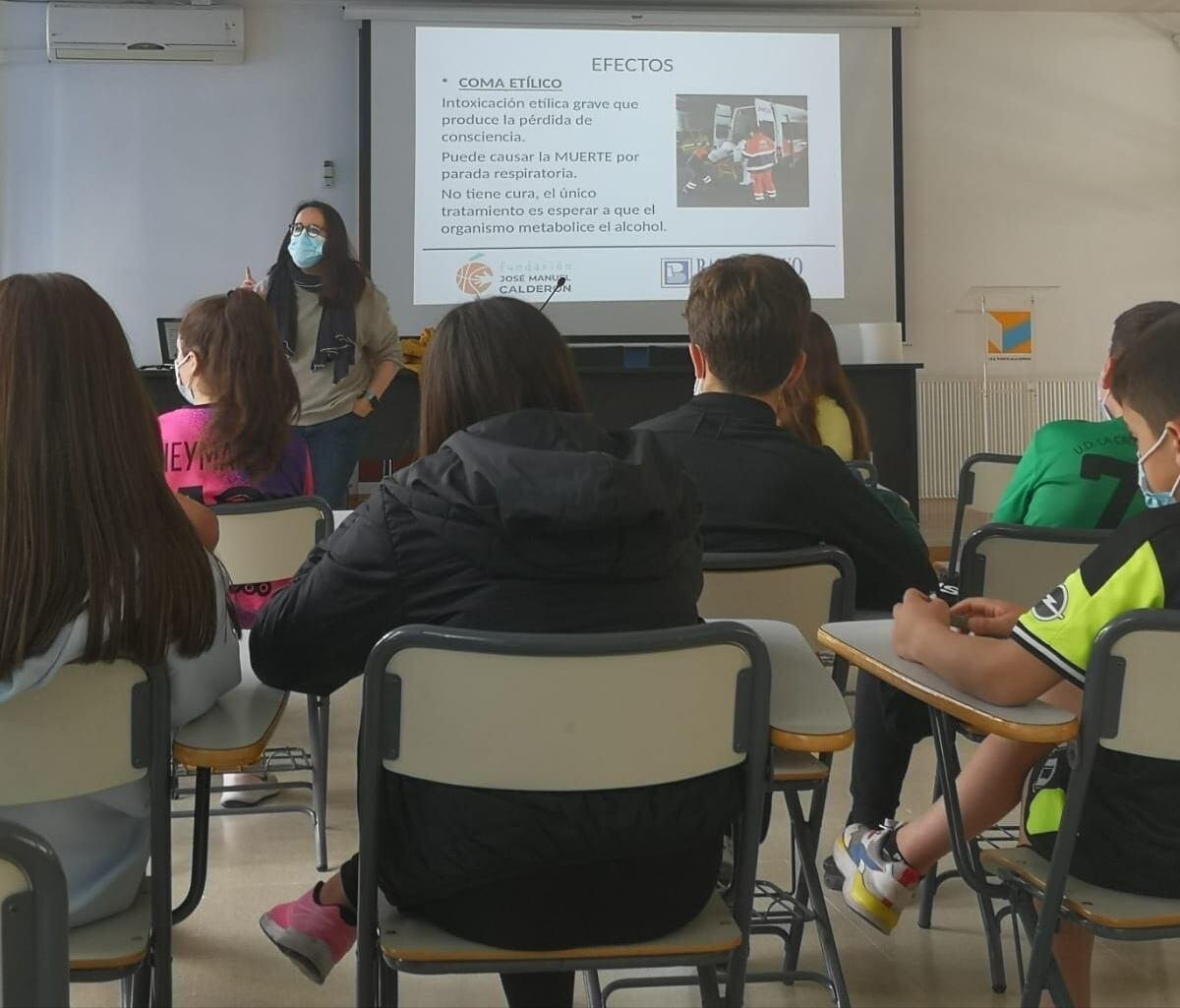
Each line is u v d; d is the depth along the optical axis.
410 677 1.10
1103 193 7.99
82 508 1.13
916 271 7.87
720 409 1.84
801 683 1.26
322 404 4.25
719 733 1.14
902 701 1.97
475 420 1.25
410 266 7.16
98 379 1.17
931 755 3.00
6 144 7.12
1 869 0.60
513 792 1.11
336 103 7.34
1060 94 7.93
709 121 7.34
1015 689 1.24
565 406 1.26
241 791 2.61
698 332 1.87
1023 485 2.28
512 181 7.22
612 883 1.15
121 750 1.19
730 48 7.34
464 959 1.13
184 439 2.41
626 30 7.27
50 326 1.16
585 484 1.11
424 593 1.16
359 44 7.12
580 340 7.30
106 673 1.17
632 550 1.15
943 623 1.33
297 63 7.31
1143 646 1.21
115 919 1.26
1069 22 7.91
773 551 1.79
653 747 1.12
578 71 7.24
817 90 7.43
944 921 2.11
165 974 1.24
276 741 3.07
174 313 7.29
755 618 1.74
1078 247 7.99
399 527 1.15
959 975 1.92
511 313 1.26
